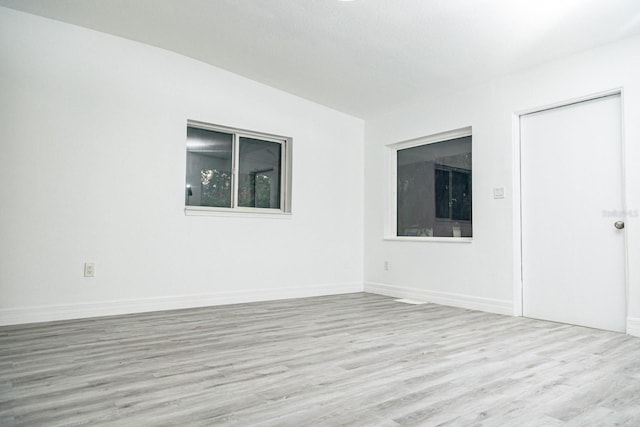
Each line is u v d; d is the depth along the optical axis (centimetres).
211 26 355
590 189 344
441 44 348
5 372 217
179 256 407
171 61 409
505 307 389
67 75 357
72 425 157
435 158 478
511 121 392
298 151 493
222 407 175
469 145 442
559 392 194
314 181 506
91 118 367
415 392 193
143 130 392
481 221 412
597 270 338
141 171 389
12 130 333
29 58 342
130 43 388
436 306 432
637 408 177
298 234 490
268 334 305
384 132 527
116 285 374
